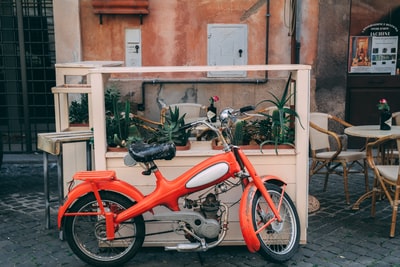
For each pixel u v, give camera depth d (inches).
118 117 157.8
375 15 285.1
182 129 146.1
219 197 152.3
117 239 142.9
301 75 146.8
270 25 286.7
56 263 150.7
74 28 277.6
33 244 165.0
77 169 181.3
